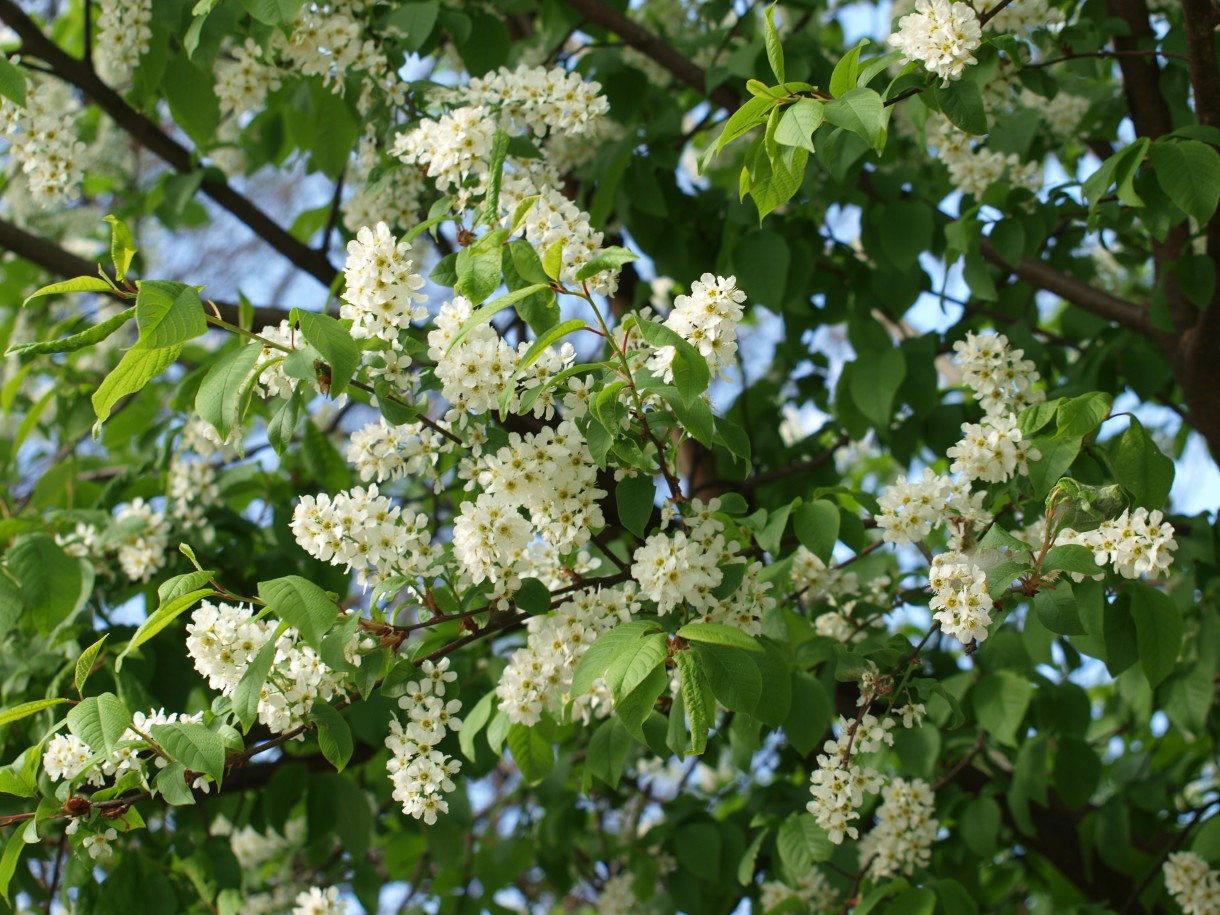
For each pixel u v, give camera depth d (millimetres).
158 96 4184
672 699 2551
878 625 2992
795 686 2779
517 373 2070
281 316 3930
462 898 4324
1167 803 3822
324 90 3746
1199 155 2545
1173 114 3566
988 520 2426
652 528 2482
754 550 2664
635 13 4883
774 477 4211
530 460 2186
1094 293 3723
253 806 3732
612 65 3873
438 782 2273
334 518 2240
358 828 3592
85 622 3381
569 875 4359
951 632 2211
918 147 3881
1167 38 3412
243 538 3611
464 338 2174
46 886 3670
